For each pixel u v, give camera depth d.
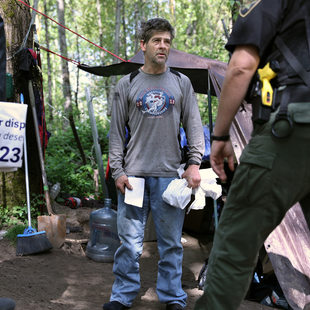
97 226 3.67
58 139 9.76
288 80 1.34
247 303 2.94
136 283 2.64
